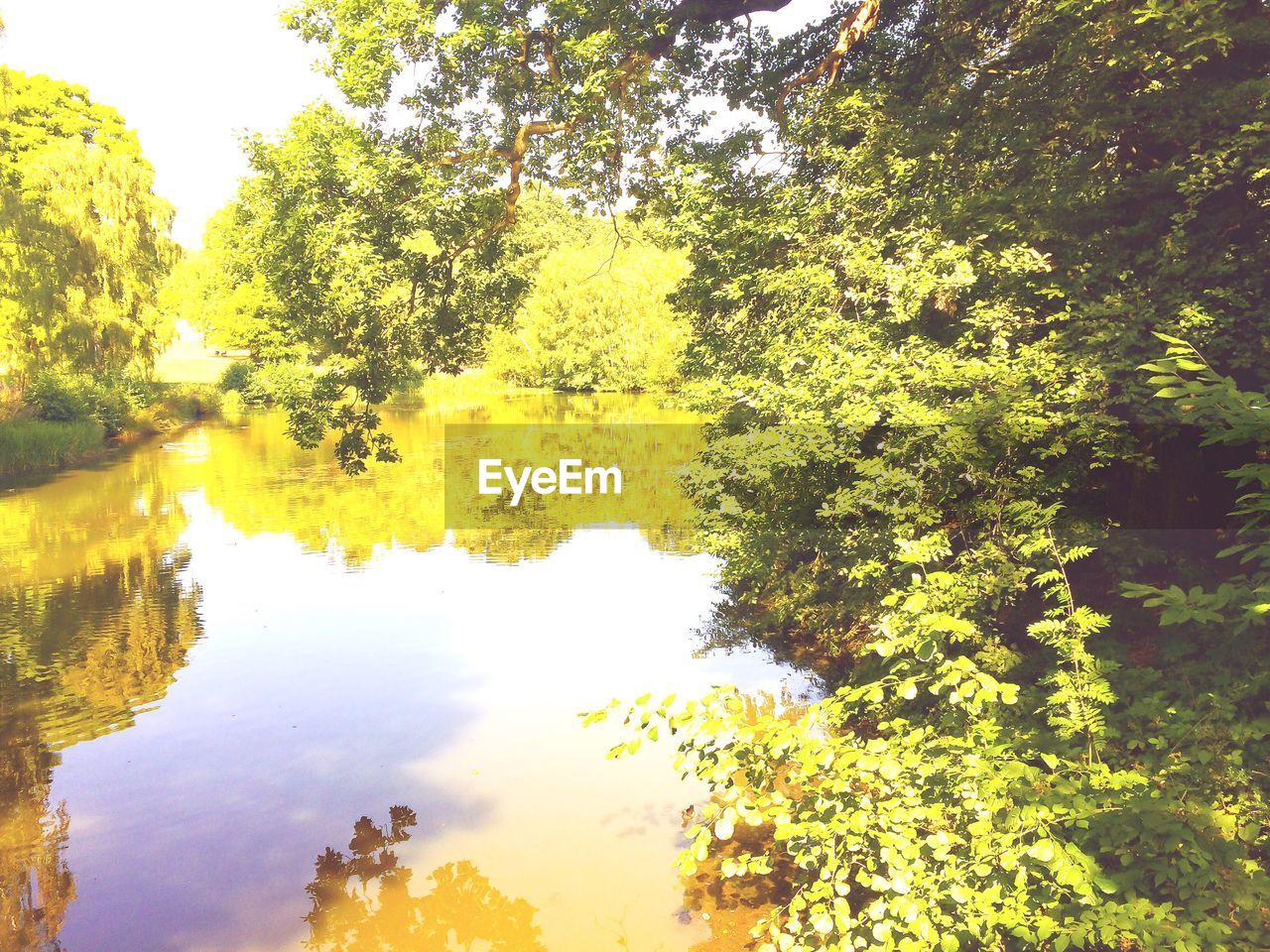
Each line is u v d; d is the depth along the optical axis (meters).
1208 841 3.31
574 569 13.28
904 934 3.46
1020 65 9.19
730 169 10.95
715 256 10.05
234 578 12.76
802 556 9.40
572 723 7.61
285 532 16.27
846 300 8.48
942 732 4.83
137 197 30.36
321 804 6.30
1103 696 4.01
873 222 8.89
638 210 13.51
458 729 7.51
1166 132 6.45
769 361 8.17
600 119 11.40
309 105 10.29
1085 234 7.11
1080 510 6.17
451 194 11.00
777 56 13.94
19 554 14.41
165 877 5.40
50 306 27.17
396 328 11.21
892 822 3.58
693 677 8.53
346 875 5.39
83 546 15.02
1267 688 4.33
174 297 32.91
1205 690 4.38
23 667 9.13
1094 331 6.08
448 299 11.88
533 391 54.88
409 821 6.04
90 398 29.44
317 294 10.16
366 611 11.07
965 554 5.53
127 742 7.36
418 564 13.69
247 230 10.49
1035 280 7.07
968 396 6.40
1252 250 6.29
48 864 5.59
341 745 7.25
